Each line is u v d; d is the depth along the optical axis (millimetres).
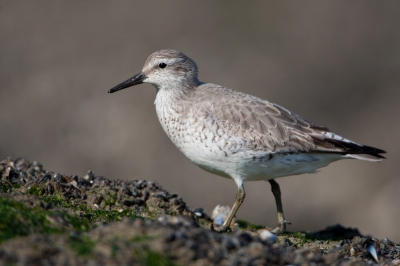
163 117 9281
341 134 17391
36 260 5152
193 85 9391
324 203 15797
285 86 18375
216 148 8578
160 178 16250
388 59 18938
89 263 5145
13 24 19484
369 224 15391
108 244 5422
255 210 15656
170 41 19266
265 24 20078
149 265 5188
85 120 17312
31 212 6355
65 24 19656
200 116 8688
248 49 19297
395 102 17953
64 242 5465
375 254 7875
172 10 20156
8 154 16766
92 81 18062
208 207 15633
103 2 20328
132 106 17531
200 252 5531
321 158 8797
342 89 18391
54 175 8867
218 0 20578
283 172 8812
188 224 6145
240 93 9094
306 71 18781
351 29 19656
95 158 16688
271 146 8508
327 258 6668
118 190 8977
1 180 8352
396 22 19547
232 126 8531
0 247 5355
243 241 6008
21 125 17266
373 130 17312
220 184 16047
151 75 9453
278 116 8742
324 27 19812
